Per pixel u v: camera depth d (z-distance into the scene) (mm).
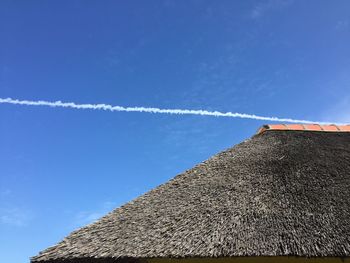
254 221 7387
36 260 7660
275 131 10688
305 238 6930
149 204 8648
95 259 7465
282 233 7062
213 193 8398
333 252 6680
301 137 10281
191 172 9555
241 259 7344
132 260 7457
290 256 6738
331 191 7988
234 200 8039
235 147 10266
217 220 7562
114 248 7488
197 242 7156
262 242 6934
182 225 7629
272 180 8461
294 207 7629
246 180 8617
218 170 9289
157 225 7801
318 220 7270
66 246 7848
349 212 7418
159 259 7648
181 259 7570
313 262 7273
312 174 8555
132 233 7777
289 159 9164
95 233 8070
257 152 9711
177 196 8617
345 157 9258
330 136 10484
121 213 8641
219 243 7027
